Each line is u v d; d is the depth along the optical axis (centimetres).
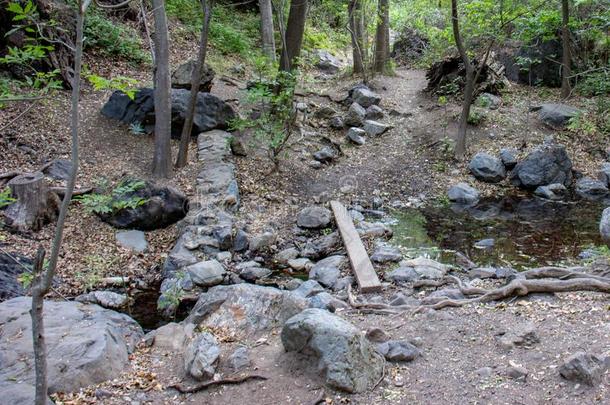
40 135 941
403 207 970
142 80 1241
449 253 746
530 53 1419
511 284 505
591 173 1081
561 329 414
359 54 1548
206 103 1066
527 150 1130
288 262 732
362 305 525
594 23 1294
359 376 353
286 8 1830
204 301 486
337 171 1080
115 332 438
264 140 1062
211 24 1631
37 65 1041
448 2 1805
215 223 795
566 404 319
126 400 358
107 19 1338
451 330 436
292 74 980
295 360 379
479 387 347
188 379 381
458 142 1140
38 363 259
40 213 740
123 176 874
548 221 895
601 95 1275
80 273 673
